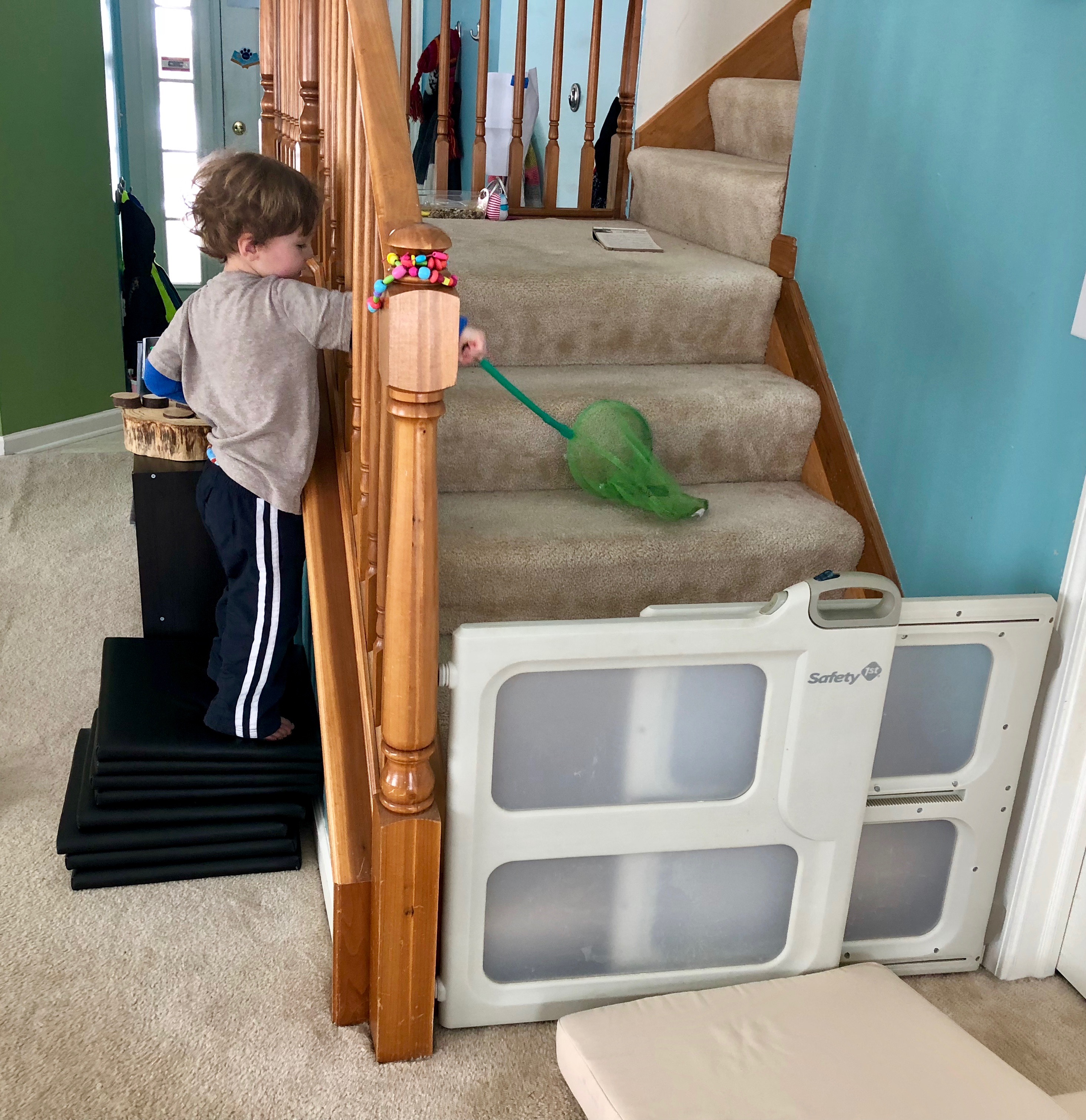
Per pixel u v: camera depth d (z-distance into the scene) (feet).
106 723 6.18
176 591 7.50
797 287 7.71
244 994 5.20
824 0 7.23
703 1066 4.46
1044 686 5.24
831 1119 4.19
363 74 4.72
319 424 6.68
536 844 4.82
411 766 4.50
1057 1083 4.98
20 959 5.32
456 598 6.12
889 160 6.54
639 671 4.68
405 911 4.62
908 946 5.66
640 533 6.38
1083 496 4.96
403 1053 4.87
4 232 12.02
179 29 16.26
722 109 10.02
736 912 5.29
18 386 12.63
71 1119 4.44
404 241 3.88
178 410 7.42
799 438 7.39
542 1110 4.67
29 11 11.71
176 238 17.25
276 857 6.13
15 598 9.17
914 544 6.40
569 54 13.56
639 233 8.95
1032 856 5.43
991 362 5.66
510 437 6.81
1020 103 5.40
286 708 6.63
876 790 5.24
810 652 4.71
